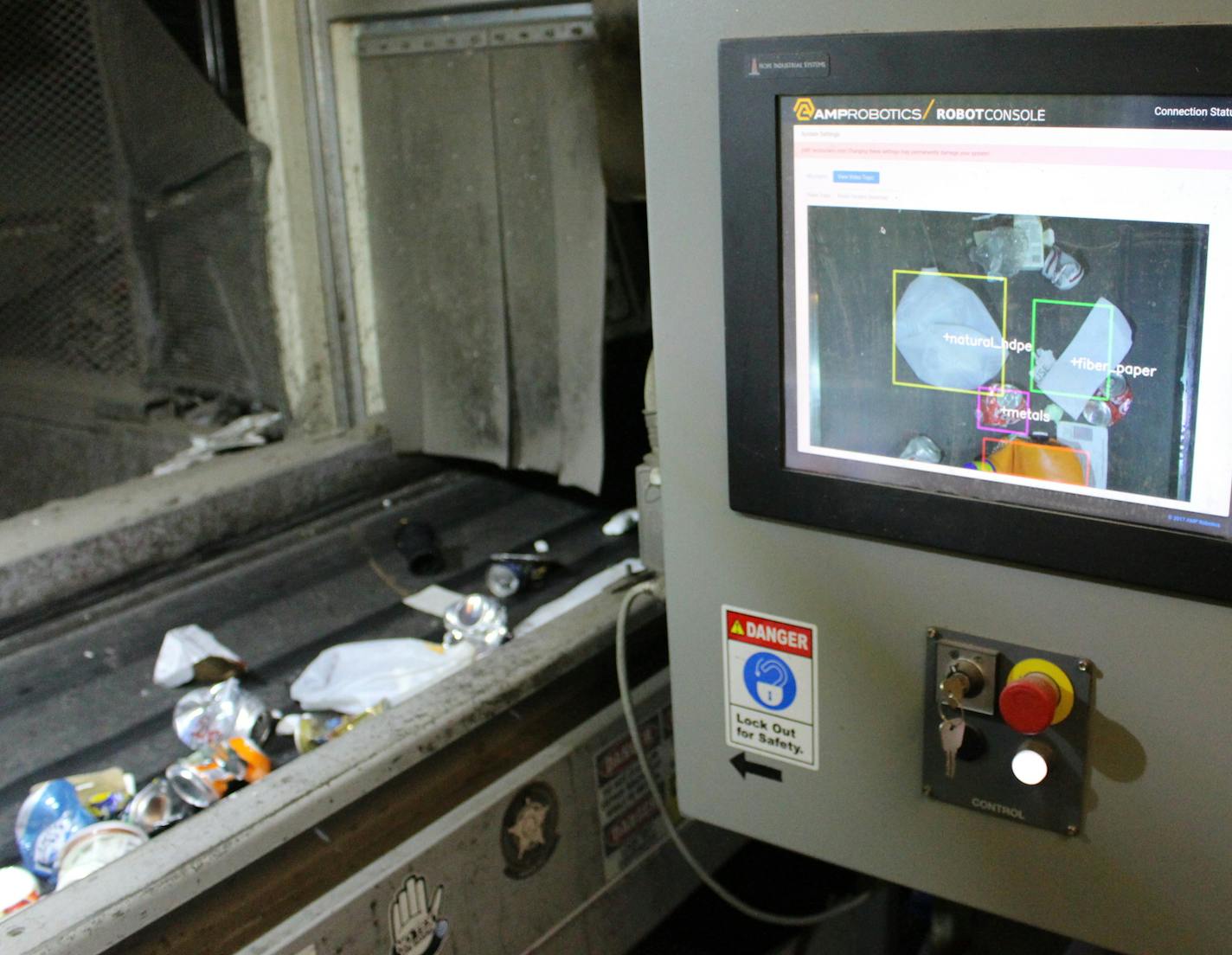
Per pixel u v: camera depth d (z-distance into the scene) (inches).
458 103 72.1
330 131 78.8
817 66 39.0
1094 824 42.4
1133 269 36.1
